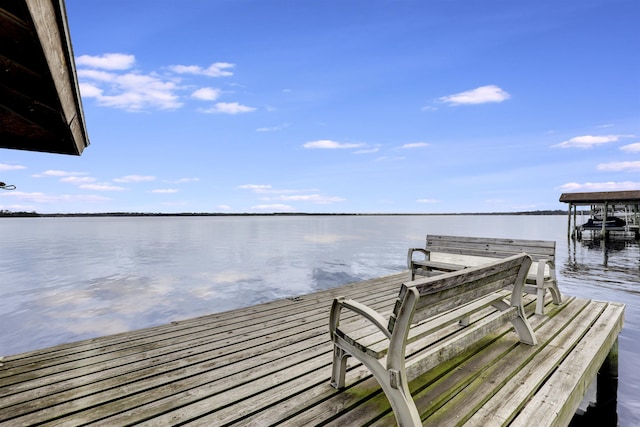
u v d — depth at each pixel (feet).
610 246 93.25
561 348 11.51
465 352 11.03
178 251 89.66
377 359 7.32
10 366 10.75
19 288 43.88
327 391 8.87
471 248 18.76
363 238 141.79
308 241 125.59
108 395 8.92
